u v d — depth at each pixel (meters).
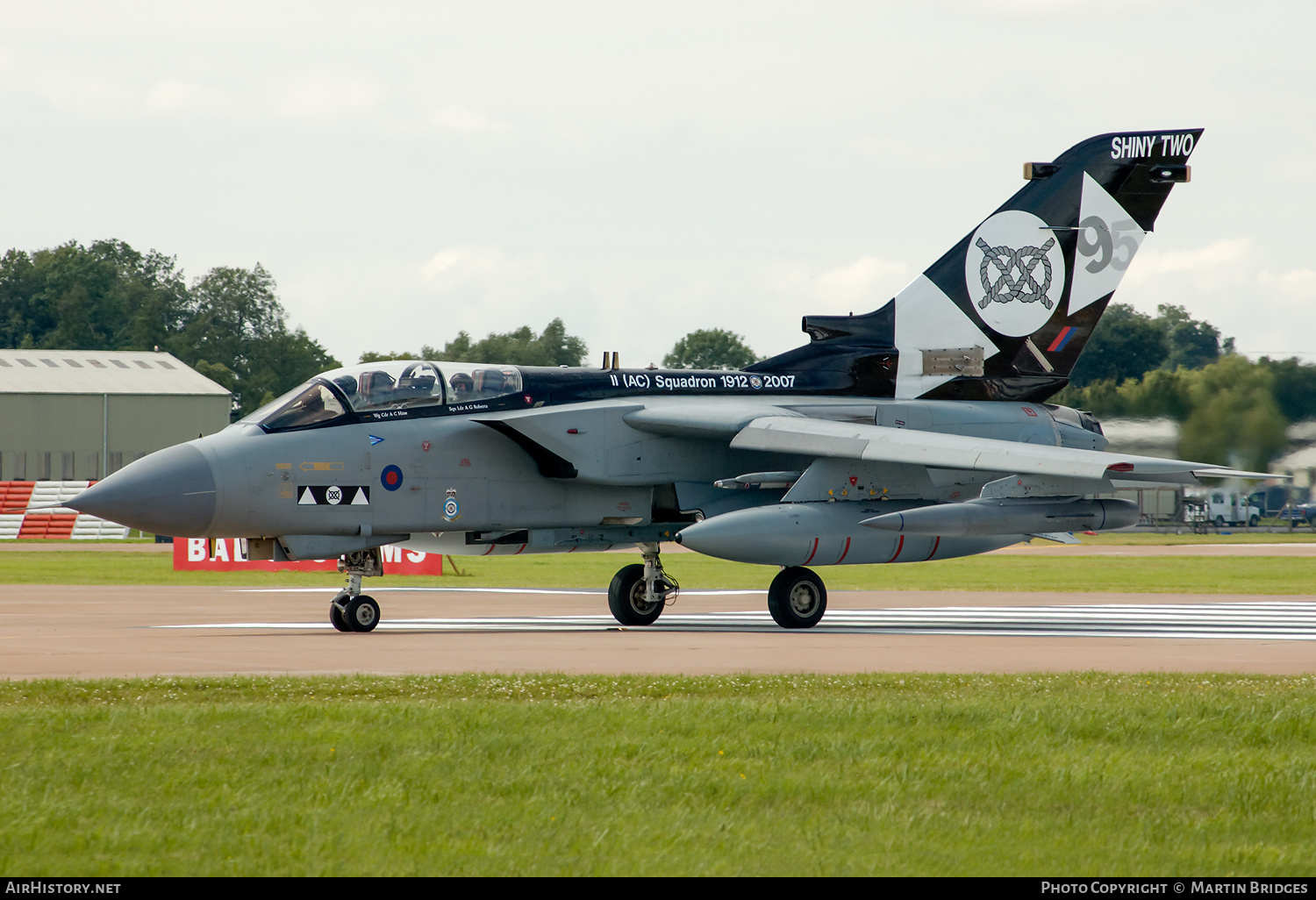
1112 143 83.12
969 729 34.19
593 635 64.06
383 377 67.69
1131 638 64.31
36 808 25.56
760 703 38.03
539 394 70.56
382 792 27.00
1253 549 191.88
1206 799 27.19
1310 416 158.38
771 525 66.06
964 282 80.94
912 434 67.69
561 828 24.52
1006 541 70.56
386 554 125.69
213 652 54.22
